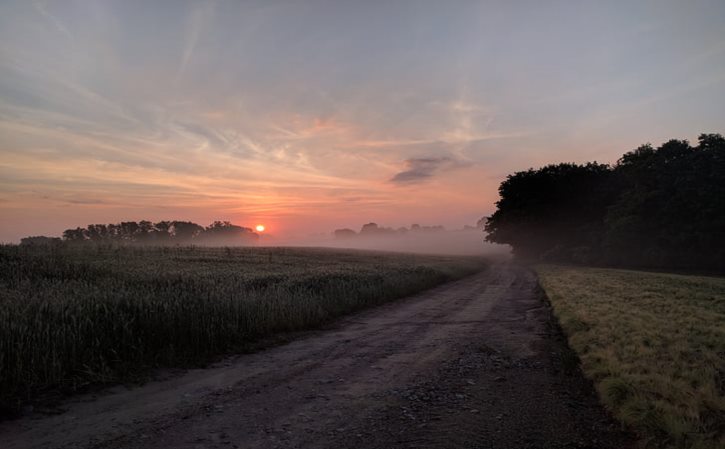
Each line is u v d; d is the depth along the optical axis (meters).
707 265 47.06
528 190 80.50
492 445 4.84
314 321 13.45
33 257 20.05
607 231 56.38
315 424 5.52
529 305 18.84
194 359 8.93
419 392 6.89
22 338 6.99
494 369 8.32
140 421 5.63
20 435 5.18
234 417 5.78
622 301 16.75
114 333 8.41
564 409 6.04
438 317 15.38
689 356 7.99
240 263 31.12
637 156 54.34
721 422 5.06
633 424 5.17
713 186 45.00
